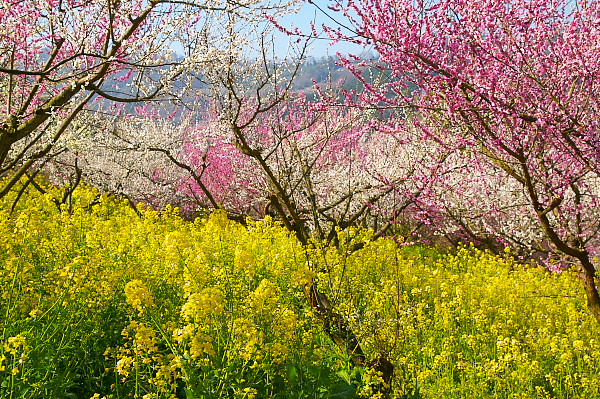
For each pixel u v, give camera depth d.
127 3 5.58
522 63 4.25
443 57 4.21
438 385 4.91
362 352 4.68
